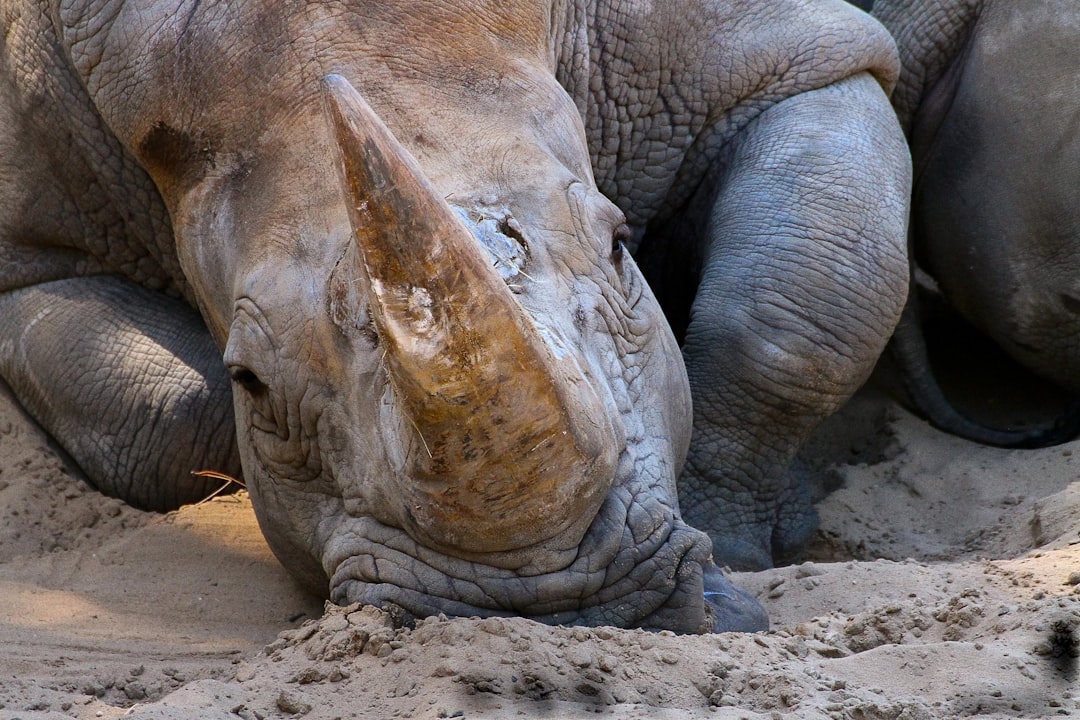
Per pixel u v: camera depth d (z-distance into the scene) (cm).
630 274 1070
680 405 1095
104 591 1203
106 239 1463
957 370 1870
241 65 1042
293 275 998
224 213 1047
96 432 1469
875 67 1576
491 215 958
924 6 1775
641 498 959
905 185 1494
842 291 1396
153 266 1482
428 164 986
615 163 1505
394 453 918
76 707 871
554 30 1287
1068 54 1644
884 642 958
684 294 1599
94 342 1471
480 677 834
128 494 1470
